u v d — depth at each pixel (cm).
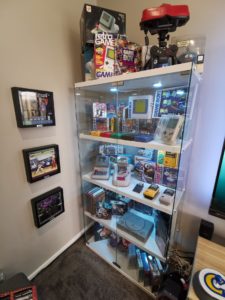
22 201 108
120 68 102
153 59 84
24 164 105
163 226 105
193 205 126
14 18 88
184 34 105
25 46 95
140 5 119
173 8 75
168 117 93
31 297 83
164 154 109
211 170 113
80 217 159
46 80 110
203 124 110
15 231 107
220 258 92
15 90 92
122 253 140
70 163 139
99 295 114
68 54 121
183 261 124
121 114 120
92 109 131
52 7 106
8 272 108
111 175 135
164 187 113
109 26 109
